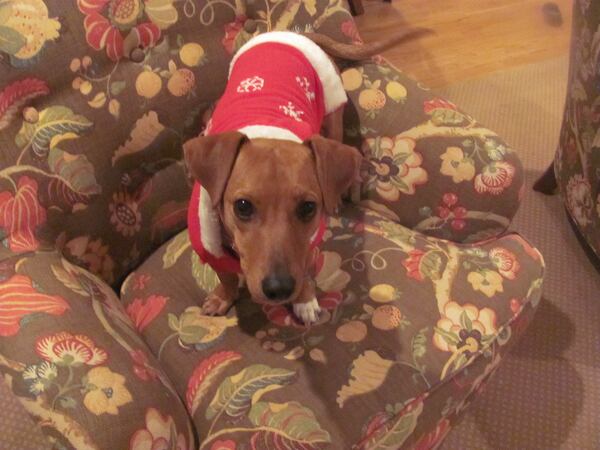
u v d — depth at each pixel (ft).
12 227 3.62
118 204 4.23
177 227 4.71
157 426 3.04
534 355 5.31
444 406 3.62
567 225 6.46
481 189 4.33
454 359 3.66
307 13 4.84
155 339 3.97
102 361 3.13
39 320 3.22
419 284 4.05
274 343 3.80
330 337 3.79
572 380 5.14
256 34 4.68
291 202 3.38
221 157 3.47
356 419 3.39
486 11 9.73
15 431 4.67
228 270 3.87
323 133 4.91
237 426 3.40
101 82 3.97
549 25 9.51
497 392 5.05
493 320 3.85
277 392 3.52
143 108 4.18
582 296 5.79
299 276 3.38
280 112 4.04
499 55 8.85
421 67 8.55
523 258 4.24
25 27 3.60
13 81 3.59
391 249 4.33
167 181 4.50
